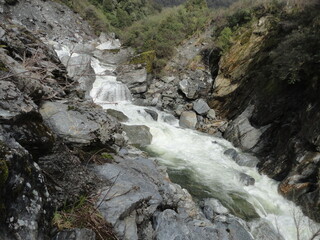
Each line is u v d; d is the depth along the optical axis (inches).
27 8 738.8
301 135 280.7
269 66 406.6
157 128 384.8
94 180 132.8
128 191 134.3
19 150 87.4
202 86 556.4
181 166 301.9
